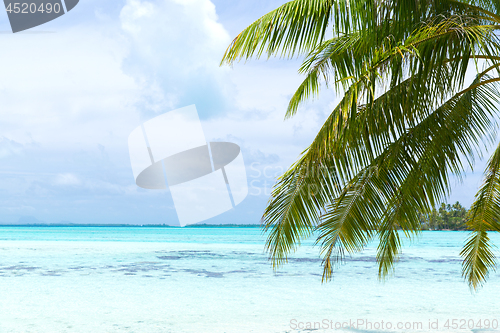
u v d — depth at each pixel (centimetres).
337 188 436
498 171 439
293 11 402
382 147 429
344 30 414
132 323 615
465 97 445
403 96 405
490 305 783
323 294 896
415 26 378
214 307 744
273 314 686
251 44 420
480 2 457
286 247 445
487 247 423
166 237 4762
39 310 706
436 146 419
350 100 384
